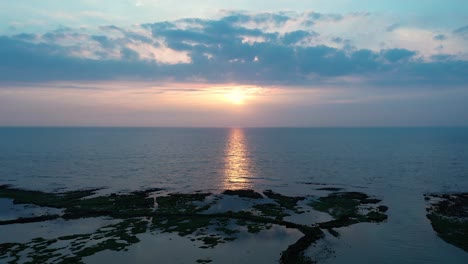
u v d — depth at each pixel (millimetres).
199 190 73438
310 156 137375
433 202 60094
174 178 88750
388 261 35875
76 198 64938
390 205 58375
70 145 192375
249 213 53375
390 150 159000
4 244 40375
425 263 35406
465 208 55844
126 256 37000
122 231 45312
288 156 138250
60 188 75250
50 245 40219
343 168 103375
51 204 60406
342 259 36281
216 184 80438
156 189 74562
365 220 49594
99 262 35438
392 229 45812
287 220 50031
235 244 40625
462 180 81562
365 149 166000
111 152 154875
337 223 48094
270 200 63156
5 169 101438
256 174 94562
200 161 123875
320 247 39625
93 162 119250
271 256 37188
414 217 51062
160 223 48812
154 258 36562
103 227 47312
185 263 35344
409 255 37406
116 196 66062
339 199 62844
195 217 51688
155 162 120750
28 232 45281
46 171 98438
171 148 180250
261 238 42656
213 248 39344
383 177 87000
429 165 106812
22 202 62156
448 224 46969
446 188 72688
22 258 36250
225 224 48250
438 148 166625
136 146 191500
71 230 46062
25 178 87125
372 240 41812
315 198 64562
